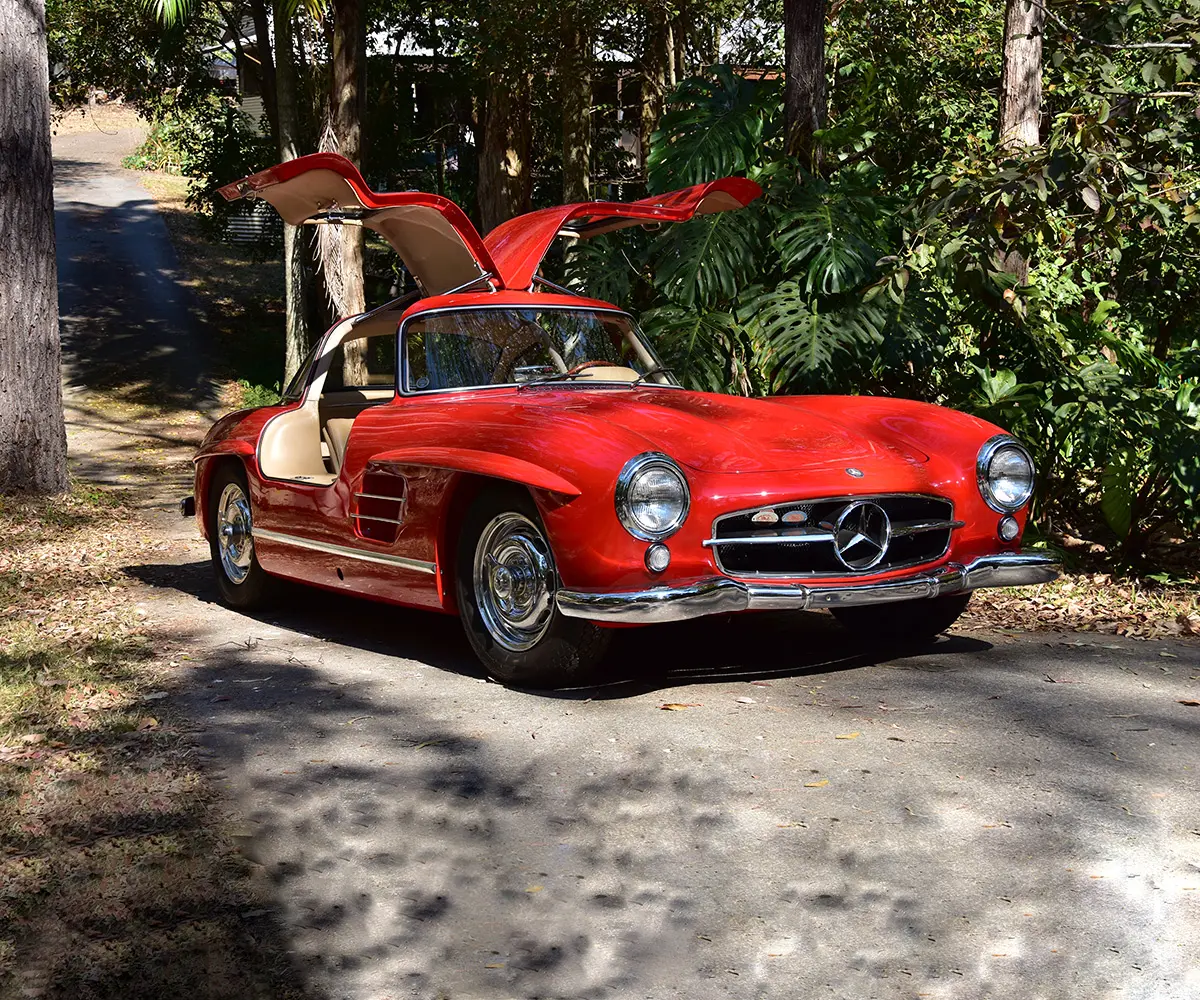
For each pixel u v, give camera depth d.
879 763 3.67
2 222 9.86
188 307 27.06
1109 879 2.89
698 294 7.95
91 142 50.12
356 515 5.15
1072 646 5.30
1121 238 7.61
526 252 6.10
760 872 2.94
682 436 4.54
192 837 3.13
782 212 8.25
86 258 30.64
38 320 10.12
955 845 3.08
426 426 4.88
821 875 2.92
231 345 24.41
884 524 4.48
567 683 4.50
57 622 5.88
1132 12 8.17
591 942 2.61
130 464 14.62
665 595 4.04
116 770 3.63
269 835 3.17
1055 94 10.33
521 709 4.29
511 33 17.08
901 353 7.96
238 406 20.03
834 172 9.53
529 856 3.04
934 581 4.52
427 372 5.32
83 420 18.25
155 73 23.11
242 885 2.86
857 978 2.45
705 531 4.21
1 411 10.04
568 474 4.18
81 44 22.44
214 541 6.47
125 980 2.43
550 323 5.71
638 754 3.77
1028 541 7.70
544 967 2.50
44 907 2.74
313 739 3.97
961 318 8.66
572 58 17.62
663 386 5.70
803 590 4.24
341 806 3.37
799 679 4.66
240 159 22.95
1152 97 7.69
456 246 5.98
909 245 7.75
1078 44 8.72
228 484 6.29
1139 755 3.77
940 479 4.73
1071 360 8.12
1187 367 8.41
